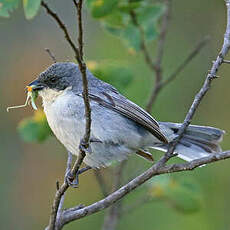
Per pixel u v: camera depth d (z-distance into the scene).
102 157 9.27
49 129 11.35
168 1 12.23
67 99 9.08
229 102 14.55
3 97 14.88
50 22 15.92
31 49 15.54
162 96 14.17
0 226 14.14
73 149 9.17
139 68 13.84
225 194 13.38
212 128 9.84
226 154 7.74
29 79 15.08
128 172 13.08
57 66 9.47
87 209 8.41
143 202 11.52
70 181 8.11
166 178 11.35
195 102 8.39
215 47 14.75
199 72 14.52
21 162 14.66
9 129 14.73
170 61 14.69
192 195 11.18
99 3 10.66
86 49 14.84
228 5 8.40
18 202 14.43
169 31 14.91
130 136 9.28
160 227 13.40
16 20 15.76
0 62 15.32
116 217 11.57
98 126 9.09
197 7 15.02
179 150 9.89
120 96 9.42
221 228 13.16
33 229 14.23
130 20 11.52
